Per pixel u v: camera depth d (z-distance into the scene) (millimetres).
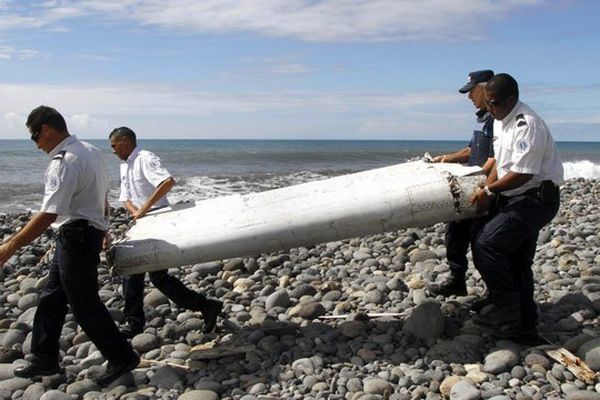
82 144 4359
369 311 6062
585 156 56656
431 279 7160
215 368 4922
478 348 4848
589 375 4324
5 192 21312
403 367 4664
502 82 4371
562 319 5355
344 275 7879
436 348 4840
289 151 56312
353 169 35000
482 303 5535
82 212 4320
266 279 7805
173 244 4852
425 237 9875
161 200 5625
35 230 4133
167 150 57906
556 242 8914
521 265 4832
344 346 5113
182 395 4387
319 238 4906
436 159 5918
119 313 6262
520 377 4387
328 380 4570
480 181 4812
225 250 4871
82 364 5078
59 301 4594
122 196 5695
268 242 4883
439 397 4238
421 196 4793
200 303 5566
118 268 4883
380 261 8391
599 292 6180
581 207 13875
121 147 5562
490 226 4586
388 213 4809
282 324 5660
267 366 4879
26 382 4668
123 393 4535
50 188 4152
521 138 4340
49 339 4621
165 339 5668
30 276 8289
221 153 49344
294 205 4980
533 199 4477
